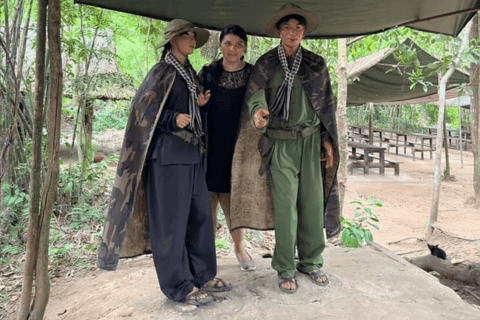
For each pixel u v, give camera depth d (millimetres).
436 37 7449
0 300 3686
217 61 3066
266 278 3027
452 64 7422
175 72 2570
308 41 6957
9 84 4879
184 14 3602
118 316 2631
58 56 2527
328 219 3080
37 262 2594
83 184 6594
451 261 4664
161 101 2490
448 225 7551
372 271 3199
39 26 2508
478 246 5758
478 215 8359
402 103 15742
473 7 3494
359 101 13992
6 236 4879
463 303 2719
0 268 4371
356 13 3523
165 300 2738
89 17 5793
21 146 5496
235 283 2965
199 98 2676
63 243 4977
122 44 7633
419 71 7648
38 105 2547
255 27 3941
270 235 5625
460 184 11914
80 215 5641
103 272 4199
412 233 7160
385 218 8117
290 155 2852
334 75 7156
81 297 3359
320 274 2932
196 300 2621
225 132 3043
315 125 2877
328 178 3072
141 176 2672
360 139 20422
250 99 2775
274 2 3336
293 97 2826
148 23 5887
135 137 2467
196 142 2650
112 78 6516
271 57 2834
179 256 2555
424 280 3037
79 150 6582
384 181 11945
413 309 2609
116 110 14625
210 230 2742
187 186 2572
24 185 5613
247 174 2984
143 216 2732
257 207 2998
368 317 2514
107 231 2471
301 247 2998
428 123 27766
